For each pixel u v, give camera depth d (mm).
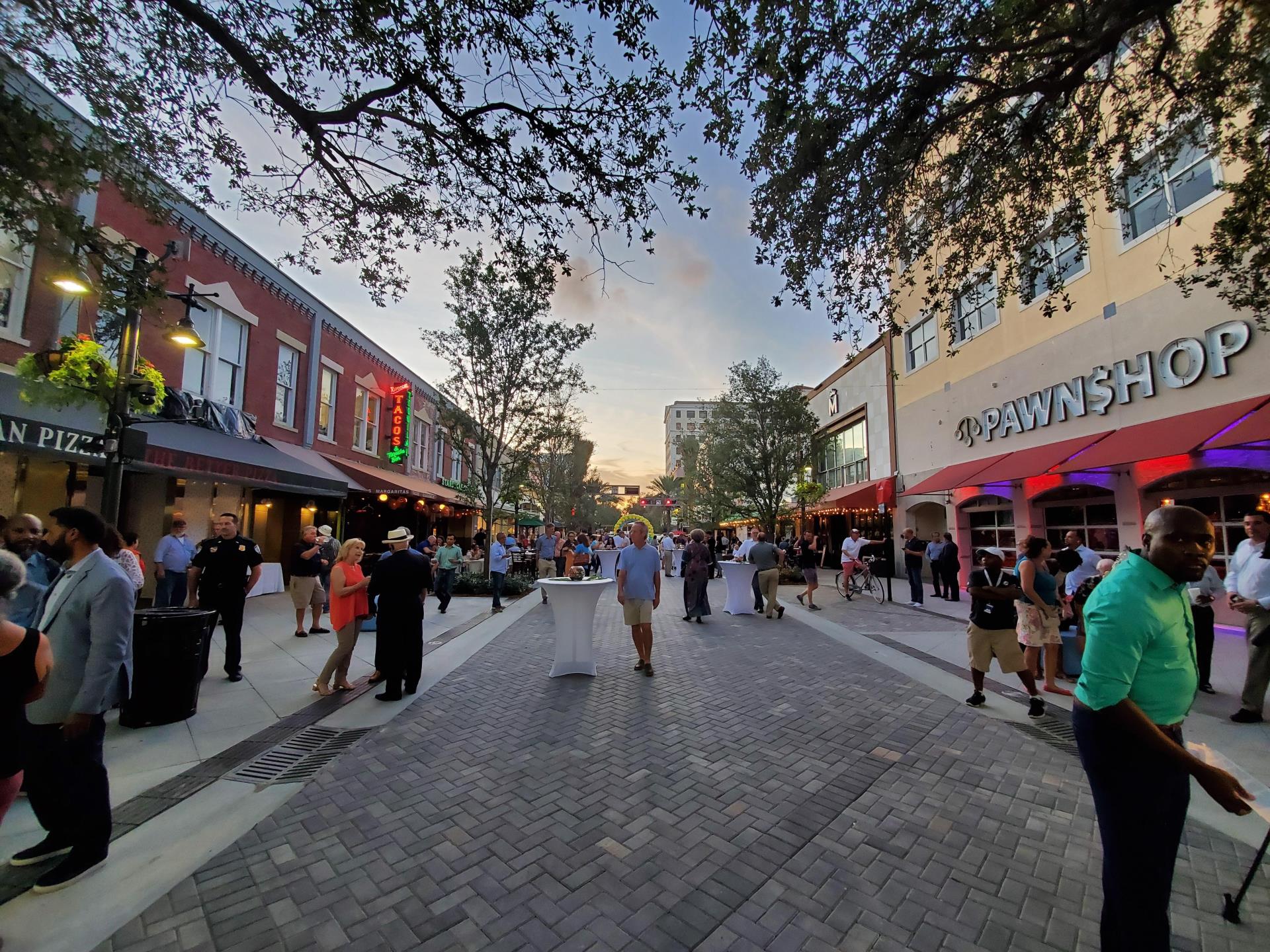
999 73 5008
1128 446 9258
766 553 11516
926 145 5457
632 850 3082
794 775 4035
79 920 2445
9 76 3916
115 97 4297
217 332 11891
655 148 4691
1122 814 2023
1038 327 12422
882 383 20375
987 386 14289
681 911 2594
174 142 4609
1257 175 4816
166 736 4668
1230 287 8383
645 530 7004
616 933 2447
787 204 5648
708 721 5176
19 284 8070
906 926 2510
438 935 2414
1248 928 2490
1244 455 8008
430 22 3947
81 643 2895
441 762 4207
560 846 3117
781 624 10695
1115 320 10391
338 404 16938
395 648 5711
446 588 11648
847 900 2682
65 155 4031
